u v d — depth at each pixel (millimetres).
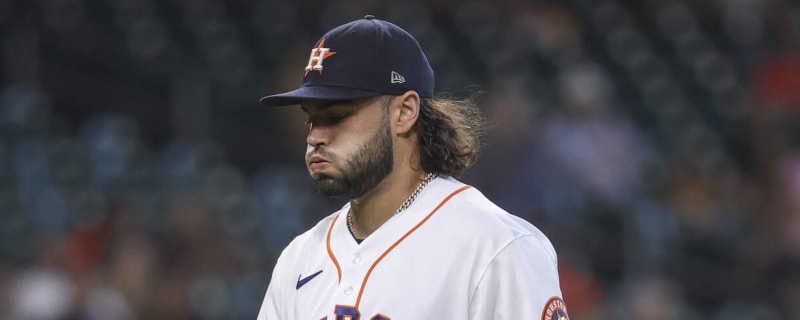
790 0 56438
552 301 9352
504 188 33469
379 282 9453
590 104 41531
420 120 9992
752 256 38812
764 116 48594
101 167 30781
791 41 53438
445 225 9586
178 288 26344
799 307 37250
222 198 31219
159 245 27109
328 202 33312
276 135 35812
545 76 46688
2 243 26609
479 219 9555
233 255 28719
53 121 31953
